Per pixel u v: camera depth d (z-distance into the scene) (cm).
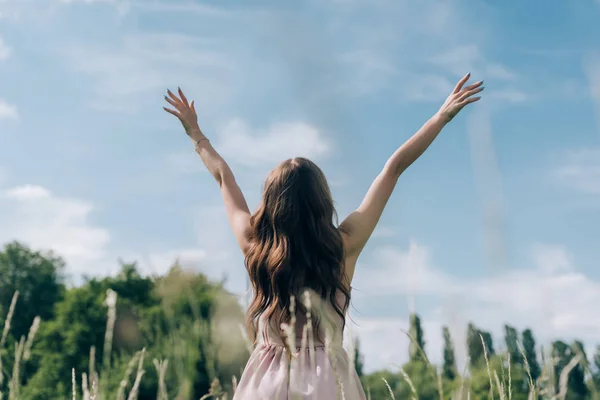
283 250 232
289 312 225
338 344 223
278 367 223
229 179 282
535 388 173
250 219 250
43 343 2964
